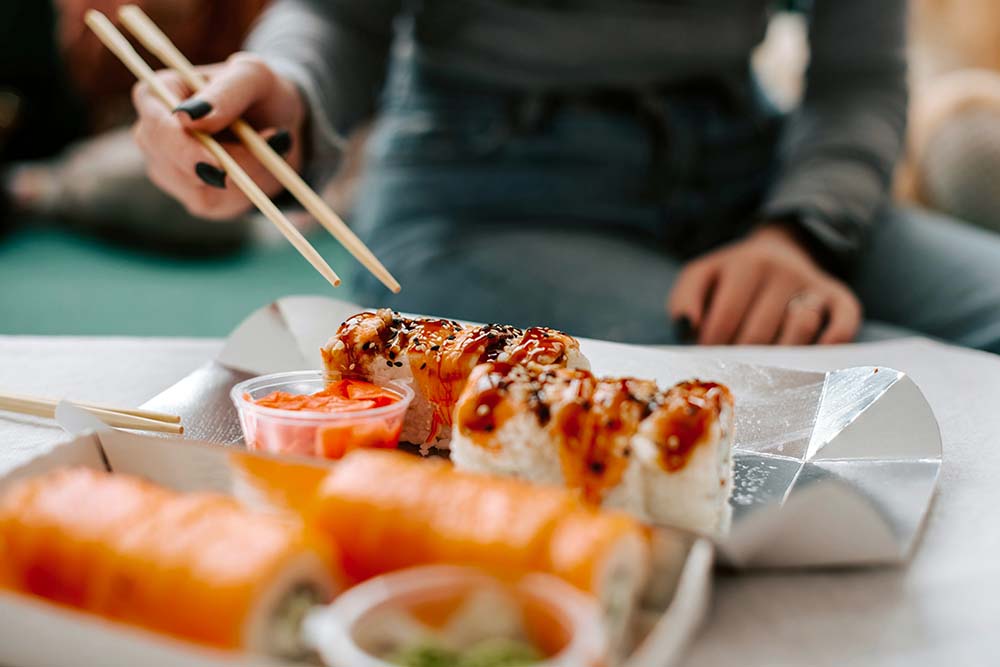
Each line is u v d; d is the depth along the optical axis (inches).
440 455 18.7
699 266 28.8
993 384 21.4
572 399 15.5
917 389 18.4
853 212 30.6
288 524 13.1
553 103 32.7
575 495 14.9
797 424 18.8
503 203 33.2
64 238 74.1
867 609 13.8
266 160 21.8
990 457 18.0
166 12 77.1
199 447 15.3
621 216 33.2
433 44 33.4
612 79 32.5
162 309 57.4
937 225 33.4
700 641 13.2
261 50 30.9
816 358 23.0
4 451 17.3
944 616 13.7
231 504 13.4
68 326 52.9
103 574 12.6
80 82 84.6
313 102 26.2
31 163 85.2
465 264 31.5
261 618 12.2
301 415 17.0
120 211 72.1
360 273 35.2
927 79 59.9
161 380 21.0
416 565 13.1
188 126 21.6
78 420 17.1
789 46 65.2
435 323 19.0
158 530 12.7
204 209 24.9
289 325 21.9
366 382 18.9
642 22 32.0
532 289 29.9
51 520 13.0
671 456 15.3
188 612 12.2
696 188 33.6
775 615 13.7
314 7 33.4
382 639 11.9
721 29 33.1
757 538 13.7
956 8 59.5
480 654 11.6
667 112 32.6
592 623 11.6
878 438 17.9
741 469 17.7
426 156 33.5
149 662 11.9
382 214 34.8
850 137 32.8
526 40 32.0
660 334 27.9
